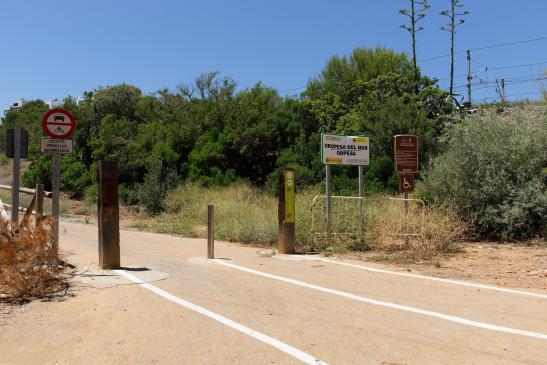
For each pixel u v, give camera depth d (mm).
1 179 38688
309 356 5016
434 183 14570
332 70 41750
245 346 5312
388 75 30625
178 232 17391
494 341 5449
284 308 6781
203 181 26031
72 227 18688
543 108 15328
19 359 5141
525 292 7738
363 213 12516
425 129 23250
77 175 32656
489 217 13570
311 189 21031
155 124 32750
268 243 13789
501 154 13906
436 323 6102
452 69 35344
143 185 25953
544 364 4797
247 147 27219
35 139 38000
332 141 12555
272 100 33094
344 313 6543
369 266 10008
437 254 11281
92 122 37000
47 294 7562
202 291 7738
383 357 4988
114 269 9250
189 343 5434
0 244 7660
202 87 34219
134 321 6234
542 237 13141
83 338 5715
